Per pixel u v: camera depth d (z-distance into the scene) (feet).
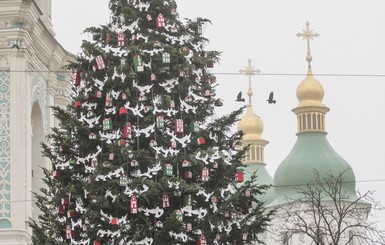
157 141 175.42
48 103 236.22
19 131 219.20
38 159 232.94
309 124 517.55
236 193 173.78
